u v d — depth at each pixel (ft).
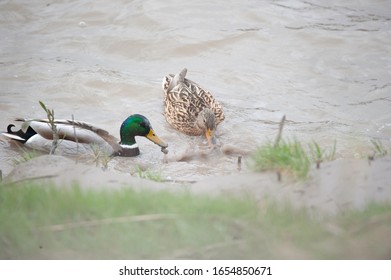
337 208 28.99
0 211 27.40
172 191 31.17
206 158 47.67
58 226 26.40
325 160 37.11
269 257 24.64
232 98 57.82
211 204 27.61
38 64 61.31
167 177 42.83
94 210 27.32
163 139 54.34
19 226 26.40
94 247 25.59
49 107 55.52
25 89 57.77
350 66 61.31
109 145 49.73
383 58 62.59
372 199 28.71
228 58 63.10
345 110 54.85
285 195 30.66
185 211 27.04
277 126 52.80
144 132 50.44
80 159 48.11
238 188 31.91
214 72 61.46
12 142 51.01
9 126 50.29
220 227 26.07
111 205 27.68
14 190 29.48
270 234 25.64
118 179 33.99
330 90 57.98
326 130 51.42
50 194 28.86
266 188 31.55
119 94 58.34
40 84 58.44
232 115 55.11
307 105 55.88
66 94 57.36
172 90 57.06
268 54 63.36
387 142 49.21
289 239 25.53
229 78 60.39
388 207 27.20
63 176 34.27
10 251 25.73
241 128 52.80
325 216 27.68
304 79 59.72
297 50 63.87
